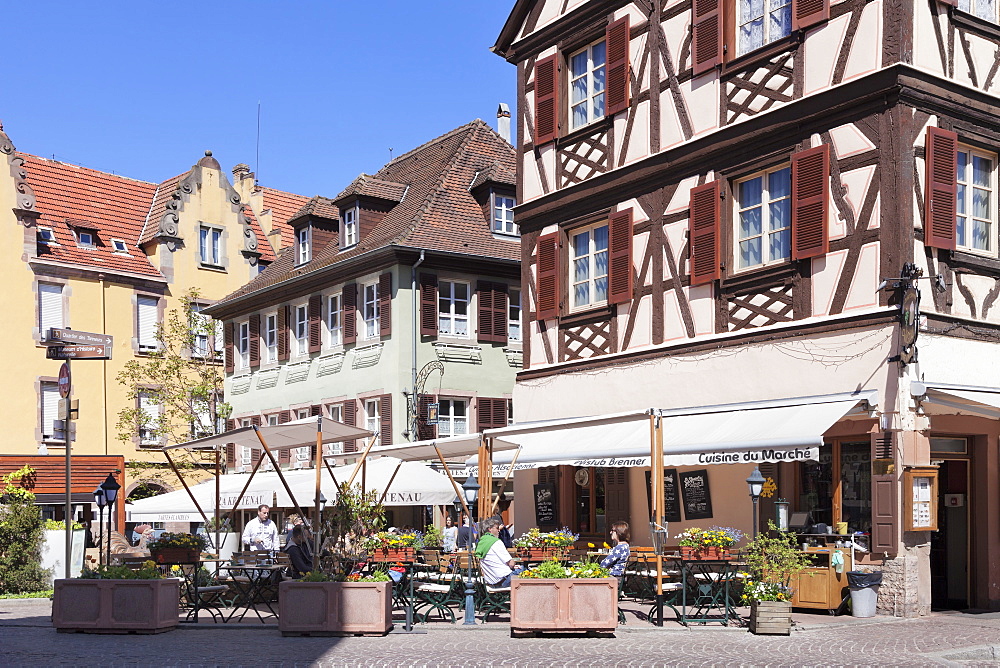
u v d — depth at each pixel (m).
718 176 18.94
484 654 12.09
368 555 15.66
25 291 38.19
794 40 17.61
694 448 16.75
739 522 18.44
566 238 22.44
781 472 17.83
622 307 20.89
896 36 16.14
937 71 16.55
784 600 13.98
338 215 34.38
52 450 38.38
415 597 15.92
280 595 13.96
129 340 40.53
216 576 18.09
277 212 48.09
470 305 30.69
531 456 19.42
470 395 30.16
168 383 37.03
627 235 20.70
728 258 18.70
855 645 12.84
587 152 21.84
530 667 11.20
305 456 33.41
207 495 21.50
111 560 16.55
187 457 39.28
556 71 22.66
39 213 39.34
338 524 15.55
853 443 16.86
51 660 11.77
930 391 15.67
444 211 31.12
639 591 17.39
